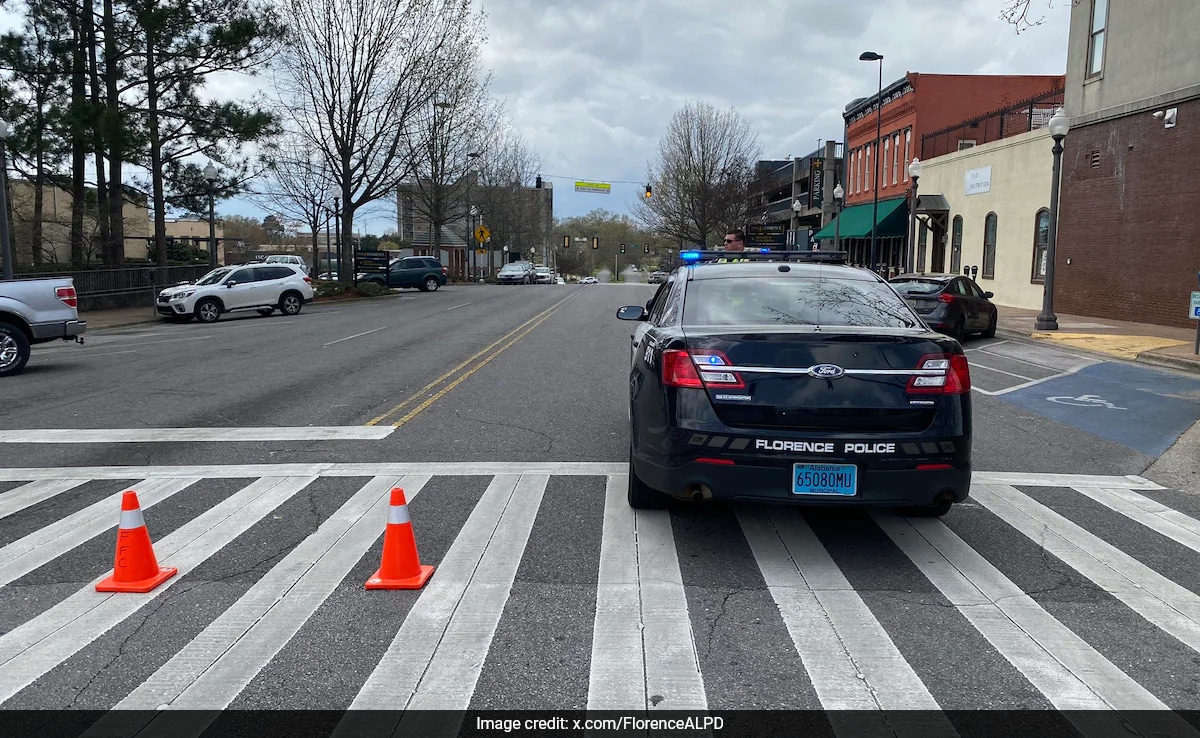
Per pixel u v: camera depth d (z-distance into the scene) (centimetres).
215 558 496
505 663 368
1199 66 1791
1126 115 2008
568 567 480
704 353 480
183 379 1195
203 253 5506
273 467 703
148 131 2602
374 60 3281
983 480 686
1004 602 436
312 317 2441
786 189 6278
